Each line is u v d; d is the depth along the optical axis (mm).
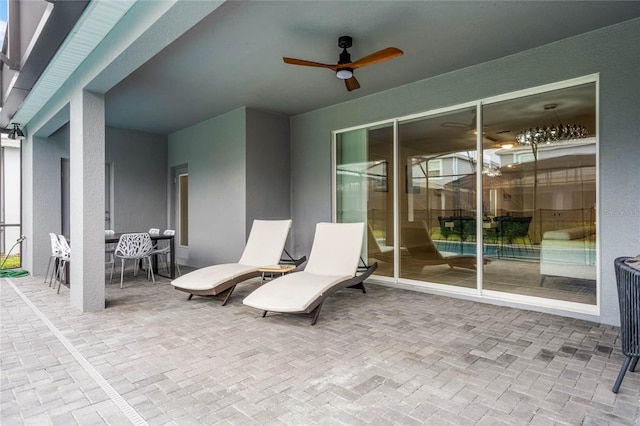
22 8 4188
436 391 2211
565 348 2895
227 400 2115
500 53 4004
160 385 2301
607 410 1997
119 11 2830
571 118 4438
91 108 4039
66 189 6844
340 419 1915
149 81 4738
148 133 7848
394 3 2998
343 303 4336
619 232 3400
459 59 4160
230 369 2533
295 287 3686
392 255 5344
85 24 3025
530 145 5176
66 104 4480
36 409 2023
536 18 3256
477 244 4641
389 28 3412
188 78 4637
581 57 3580
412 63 4254
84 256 3992
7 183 8102
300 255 6512
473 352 2818
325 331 3328
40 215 6359
